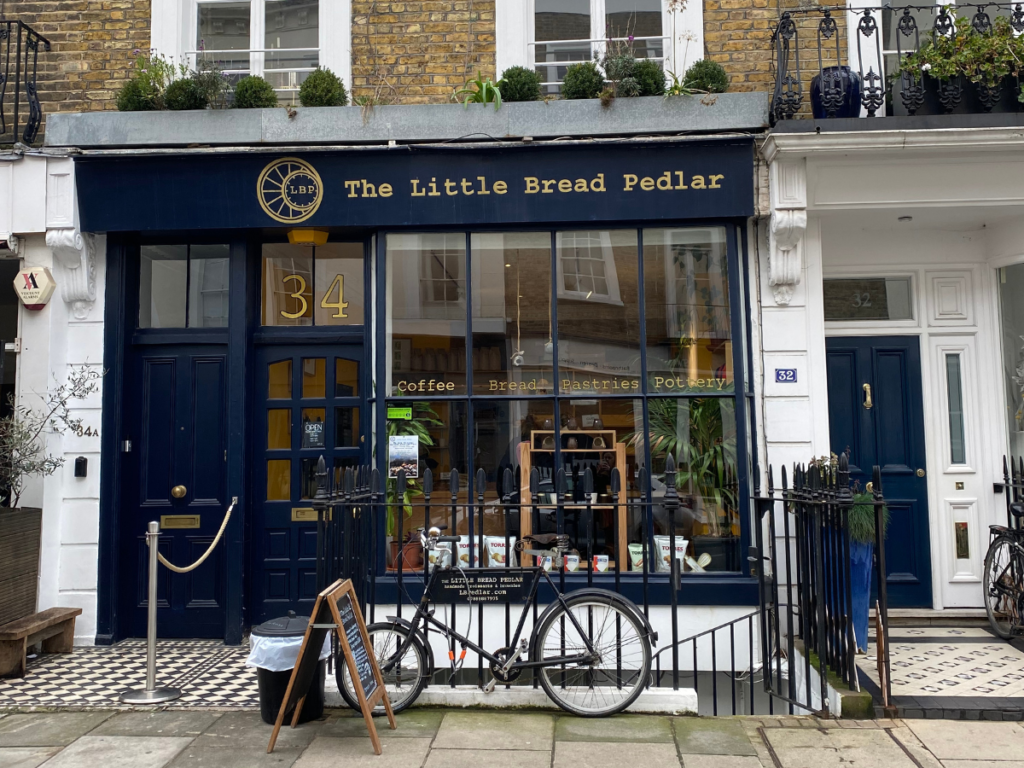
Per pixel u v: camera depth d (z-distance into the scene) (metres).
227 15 6.41
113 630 5.93
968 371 6.24
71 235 5.86
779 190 5.54
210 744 4.00
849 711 4.30
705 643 5.55
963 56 5.42
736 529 5.71
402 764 3.76
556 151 5.73
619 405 5.86
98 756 3.87
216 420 6.22
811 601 4.81
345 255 6.34
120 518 6.04
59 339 6.03
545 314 5.93
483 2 6.14
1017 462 6.12
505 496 4.77
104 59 6.21
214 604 6.09
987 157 5.45
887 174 5.54
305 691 4.13
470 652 5.53
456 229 5.96
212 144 5.89
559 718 4.33
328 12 6.18
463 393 5.93
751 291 5.87
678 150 5.66
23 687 4.93
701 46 6.01
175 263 6.36
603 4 6.25
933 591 6.09
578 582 5.61
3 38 5.94
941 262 6.25
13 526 5.52
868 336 6.30
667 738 4.05
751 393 5.78
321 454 6.25
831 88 5.45
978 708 4.28
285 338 6.27
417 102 6.09
